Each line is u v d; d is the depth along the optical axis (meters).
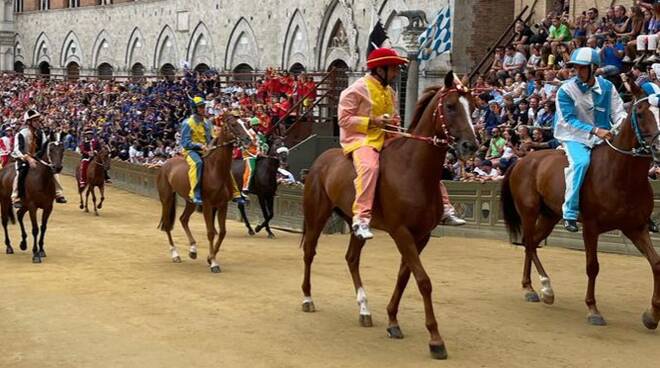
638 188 10.63
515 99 22.20
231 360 9.38
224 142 15.62
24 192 16.58
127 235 21.36
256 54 41.50
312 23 36.91
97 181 27.45
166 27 49.16
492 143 21.47
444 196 10.46
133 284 14.03
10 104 56.12
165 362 9.30
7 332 10.62
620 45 21.00
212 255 15.57
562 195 11.63
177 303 12.45
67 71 60.91
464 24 29.11
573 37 23.52
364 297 11.12
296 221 22.77
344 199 10.71
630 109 10.54
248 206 24.73
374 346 10.02
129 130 38.91
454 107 9.50
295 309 12.04
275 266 16.19
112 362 9.29
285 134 29.95
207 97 35.47
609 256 17.16
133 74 53.09
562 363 9.36
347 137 10.57
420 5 30.30
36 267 15.86
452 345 10.06
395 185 9.78
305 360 9.40
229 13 43.38
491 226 20.06
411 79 25.53
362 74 33.69
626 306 12.36
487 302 12.57
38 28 64.00
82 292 13.27
